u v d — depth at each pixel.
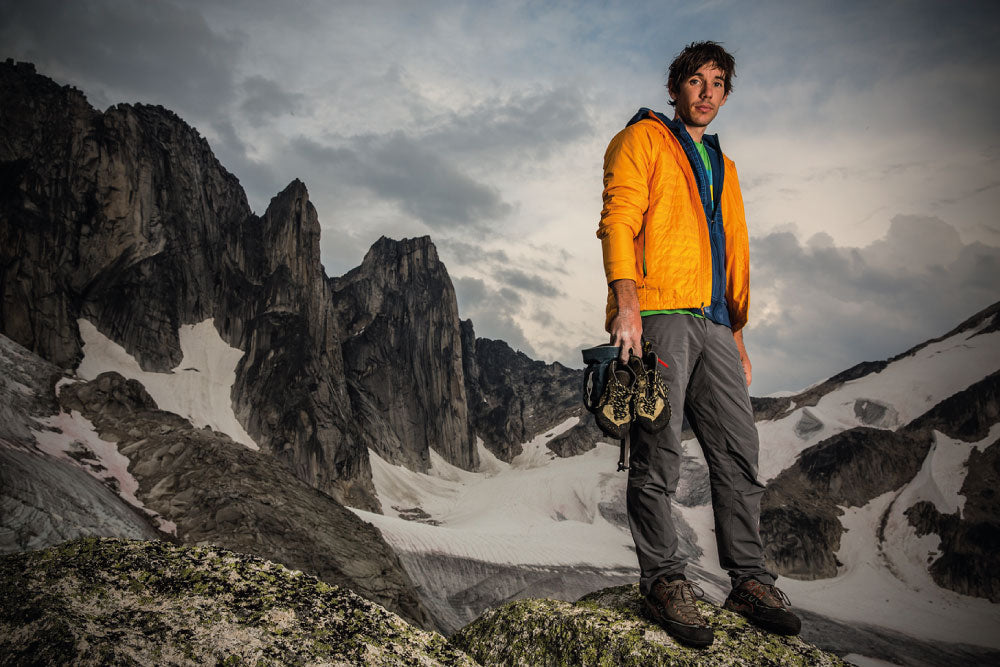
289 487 75.56
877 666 100.19
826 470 157.38
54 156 110.69
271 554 63.22
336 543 69.38
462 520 151.75
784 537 141.00
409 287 196.25
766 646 2.64
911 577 129.88
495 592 106.38
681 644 2.63
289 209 148.25
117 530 52.00
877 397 178.50
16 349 84.06
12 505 45.72
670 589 2.67
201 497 67.38
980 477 145.25
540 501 164.62
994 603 121.31
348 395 152.00
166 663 1.52
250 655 1.62
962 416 161.12
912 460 156.25
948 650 106.00
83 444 72.00
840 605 121.81
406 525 122.00
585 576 116.75
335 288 197.38
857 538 141.00
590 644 2.72
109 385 81.75
